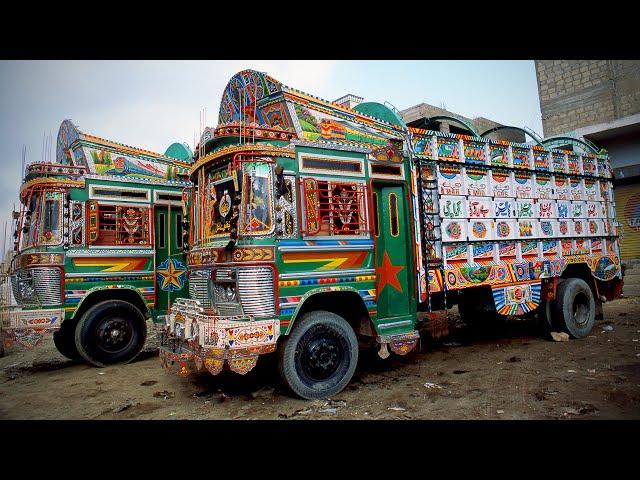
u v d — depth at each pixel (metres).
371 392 5.41
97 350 7.56
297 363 5.09
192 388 6.02
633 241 15.72
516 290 7.42
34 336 7.11
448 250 6.64
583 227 8.82
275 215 5.01
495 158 7.49
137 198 8.43
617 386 5.10
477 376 5.88
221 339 4.51
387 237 6.20
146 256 8.35
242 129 5.12
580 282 8.20
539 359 6.62
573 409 4.47
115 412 5.17
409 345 5.98
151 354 8.65
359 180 5.80
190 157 10.33
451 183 6.84
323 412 4.78
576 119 17.08
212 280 5.11
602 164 9.49
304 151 5.36
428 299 6.29
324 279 5.30
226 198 5.21
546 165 8.31
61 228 7.57
